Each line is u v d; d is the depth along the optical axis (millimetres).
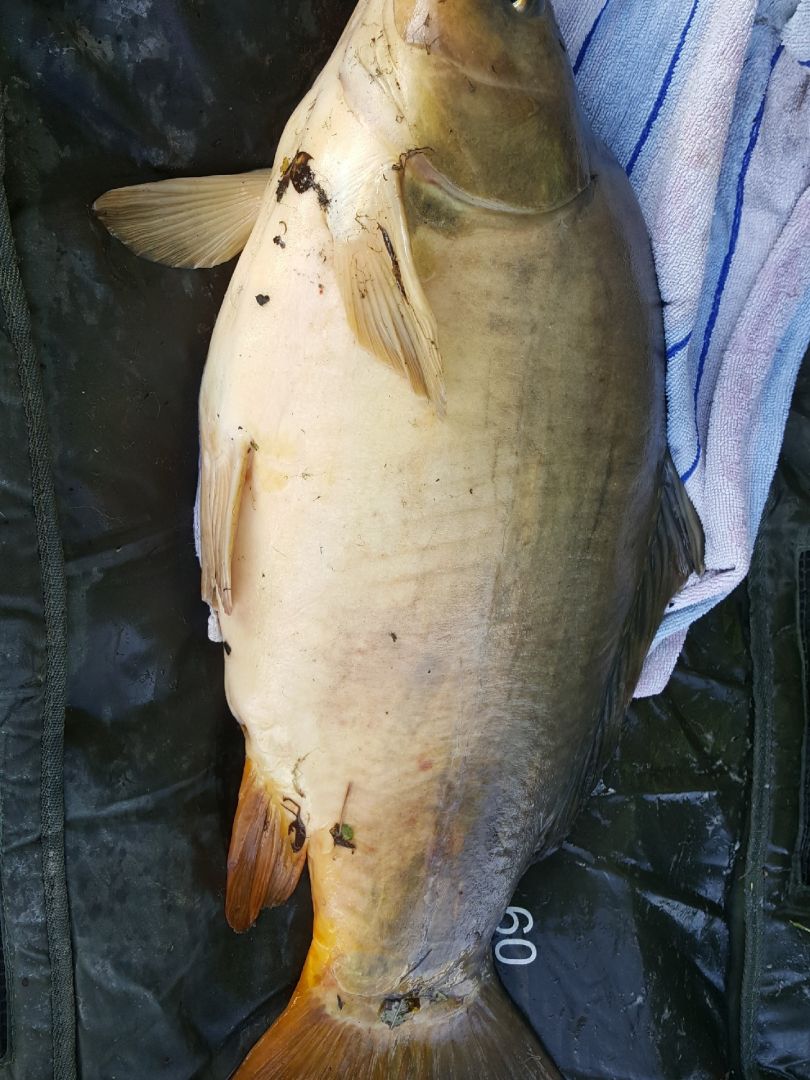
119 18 565
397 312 514
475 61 500
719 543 663
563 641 599
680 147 605
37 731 571
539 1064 670
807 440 727
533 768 619
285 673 589
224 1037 654
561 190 534
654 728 743
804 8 619
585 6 620
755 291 673
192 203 580
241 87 606
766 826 720
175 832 631
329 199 521
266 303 543
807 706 720
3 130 535
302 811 615
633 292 578
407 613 568
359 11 524
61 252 561
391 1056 646
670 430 638
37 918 580
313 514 559
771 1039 718
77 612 583
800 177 663
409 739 589
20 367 547
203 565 591
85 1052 601
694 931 735
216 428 568
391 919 621
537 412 553
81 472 576
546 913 726
